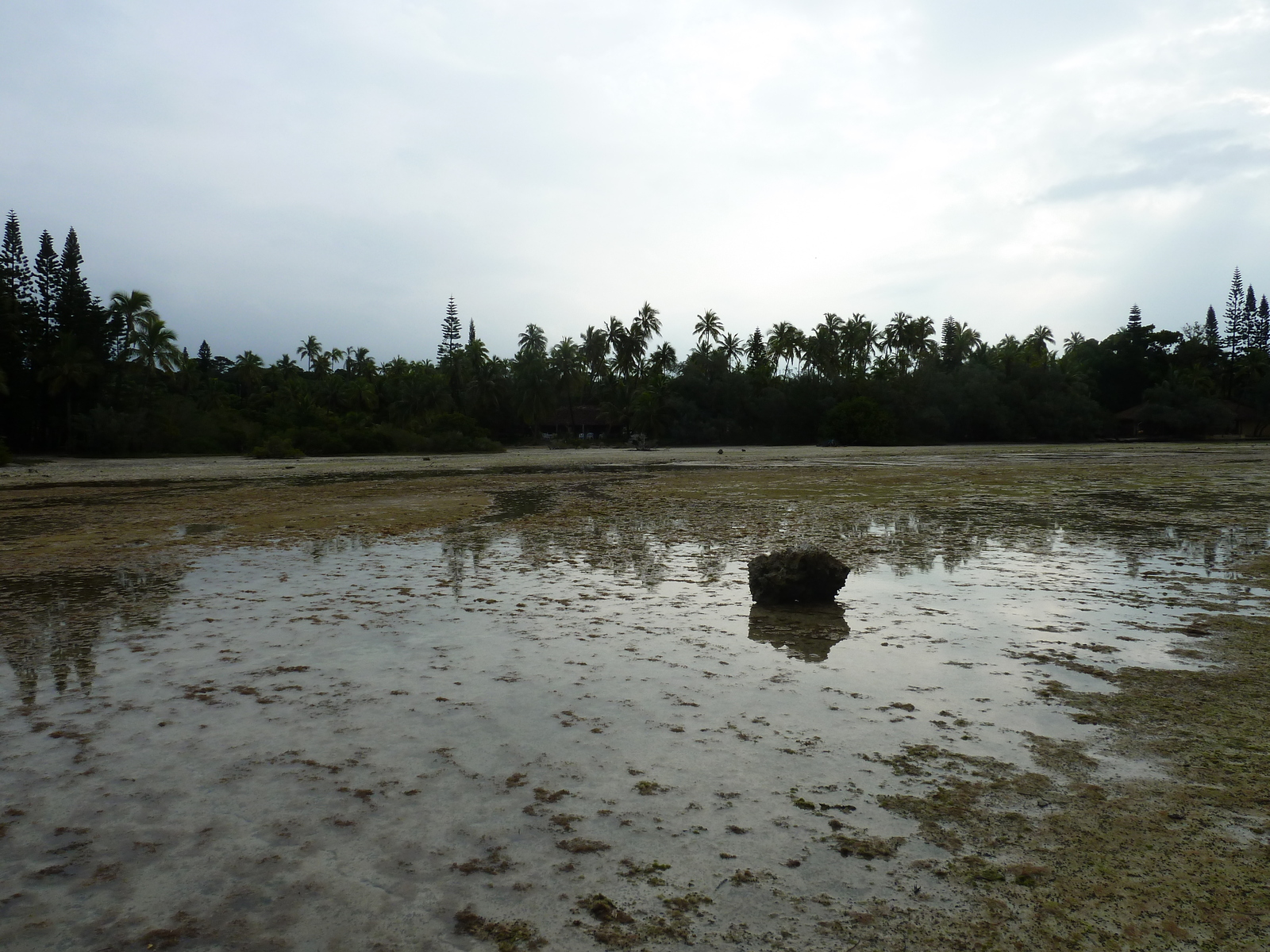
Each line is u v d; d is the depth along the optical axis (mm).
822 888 2934
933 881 2965
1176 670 5395
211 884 3016
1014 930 2664
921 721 4555
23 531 13930
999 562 9531
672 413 84812
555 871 3072
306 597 7969
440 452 65125
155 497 20781
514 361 97688
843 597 7785
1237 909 2742
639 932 2686
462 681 5359
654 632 6562
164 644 6293
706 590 8203
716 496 19250
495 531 12969
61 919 2807
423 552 10773
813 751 4148
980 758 4043
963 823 3389
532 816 3502
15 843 3330
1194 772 3826
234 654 6020
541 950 2598
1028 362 99062
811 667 5590
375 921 2771
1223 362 99000
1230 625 6504
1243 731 4305
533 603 7656
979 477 25438
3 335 56312
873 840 3258
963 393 85375
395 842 3301
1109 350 101875
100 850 3266
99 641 6406
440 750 4227
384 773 3953
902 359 100812
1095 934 2629
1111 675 5305
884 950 2570
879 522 13555
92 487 25625
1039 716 4605
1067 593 7793
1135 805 3508
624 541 11672
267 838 3346
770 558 7859
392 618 7082
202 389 95562
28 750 4262
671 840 3289
